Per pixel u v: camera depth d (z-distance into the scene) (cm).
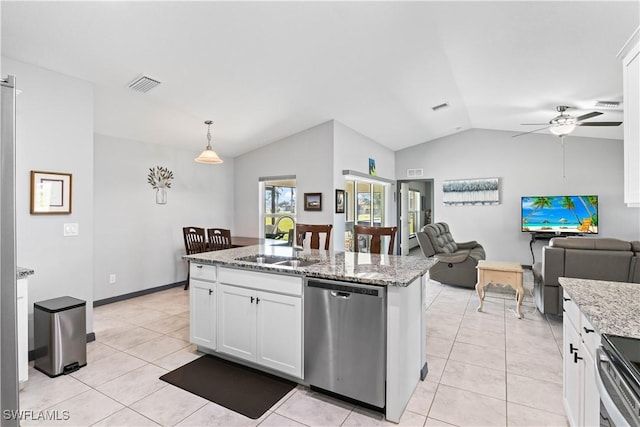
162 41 266
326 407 213
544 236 658
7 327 138
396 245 815
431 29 290
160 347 303
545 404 214
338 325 213
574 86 397
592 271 332
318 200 526
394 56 340
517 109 527
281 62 327
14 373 141
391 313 198
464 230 741
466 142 740
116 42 261
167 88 344
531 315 395
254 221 598
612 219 623
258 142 559
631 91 150
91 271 320
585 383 154
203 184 567
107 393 228
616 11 240
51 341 249
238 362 271
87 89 317
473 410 208
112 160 441
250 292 250
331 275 215
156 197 494
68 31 241
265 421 199
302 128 532
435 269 540
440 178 766
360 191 650
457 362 273
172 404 215
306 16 260
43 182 286
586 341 153
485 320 377
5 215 137
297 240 380
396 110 521
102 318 382
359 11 260
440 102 510
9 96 139
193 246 504
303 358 228
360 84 406
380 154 721
